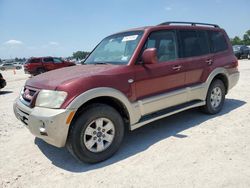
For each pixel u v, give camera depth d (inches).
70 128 126.9
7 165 138.4
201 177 114.3
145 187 110.0
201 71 192.4
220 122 191.2
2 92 434.6
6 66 1911.9
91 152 132.9
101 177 121.2
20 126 208.4
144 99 153.4
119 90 139.8
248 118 197.6
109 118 137.6
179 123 193.9
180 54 179.3
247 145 146.3
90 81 129.9
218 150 141.3
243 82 383.2
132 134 176.4
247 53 1068.5
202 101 198.4
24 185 117.8
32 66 803.4
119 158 140.0
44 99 127.0
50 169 132.3
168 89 169.2
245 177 112.3
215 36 215.2
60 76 141.0
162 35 170.7
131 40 163.8
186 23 195.5
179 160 132.2
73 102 121.9
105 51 180.2
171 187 108.5
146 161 133.9
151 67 157.2
